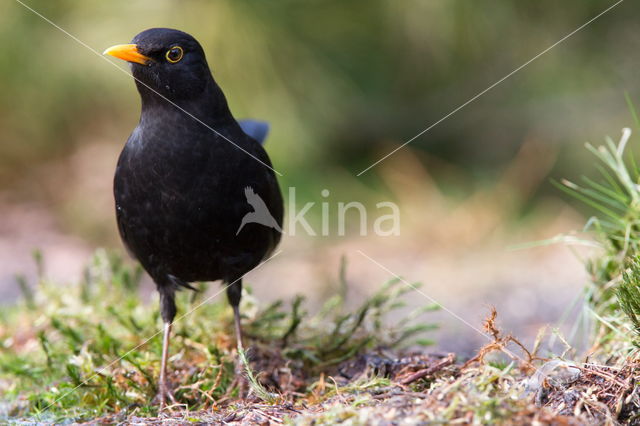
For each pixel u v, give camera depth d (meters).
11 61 13.98
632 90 14.75
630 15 14.43
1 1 13.63
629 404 5.07
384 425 4.64
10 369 7.19
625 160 13.80
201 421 5.35
